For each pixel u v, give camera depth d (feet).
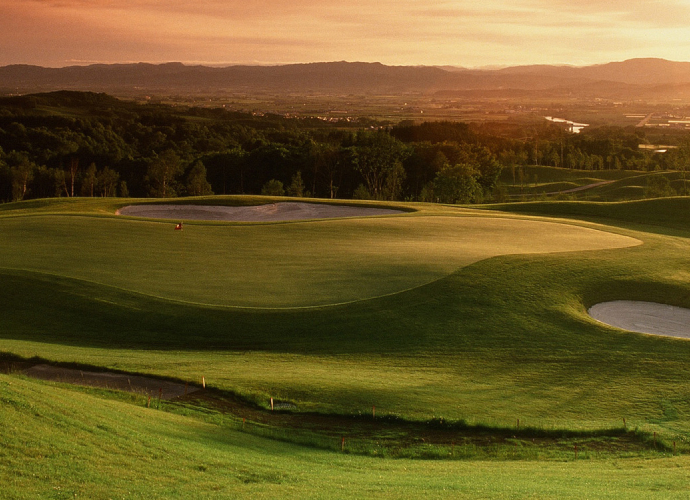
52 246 142.41
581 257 143.13
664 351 99.55
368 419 74.23
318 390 80.07
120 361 87.15
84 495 41.24
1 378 58.44
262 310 109.29
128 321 104.99
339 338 101.40
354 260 138.21
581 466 61.87
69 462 45.83
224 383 80.53
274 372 86.17
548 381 88.02
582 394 84.12
